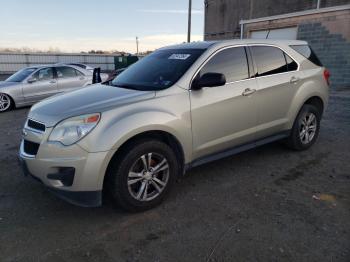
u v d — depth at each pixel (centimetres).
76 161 283
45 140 294
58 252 264
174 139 339
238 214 315
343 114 757
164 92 334
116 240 279
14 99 973
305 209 322
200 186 381
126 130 294
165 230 292
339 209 320
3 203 349
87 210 331
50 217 319
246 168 433
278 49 448
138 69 420
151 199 326
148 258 254
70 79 1075
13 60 3528
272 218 306
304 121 485
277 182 388
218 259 249
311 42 1223
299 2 1572
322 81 500
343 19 1112
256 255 253
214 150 379
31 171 310
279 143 530
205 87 355
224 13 2036
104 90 367
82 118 288
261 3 1758
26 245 274
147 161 319
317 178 397
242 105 390
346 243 265
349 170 420
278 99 434
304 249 258
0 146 567
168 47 451
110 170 303
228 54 390
